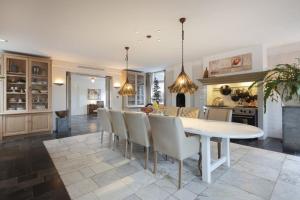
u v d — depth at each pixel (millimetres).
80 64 6199
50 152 3457
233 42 4039
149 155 3268
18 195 1965
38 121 5023
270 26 3148
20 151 3531
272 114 4586
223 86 5348
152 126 2430
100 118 4020
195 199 1875
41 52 4777
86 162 2934
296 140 3338
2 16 2697
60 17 2748
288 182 2207
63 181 2283
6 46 4223
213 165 2387
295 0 2309
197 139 2393
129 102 7559
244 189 2059
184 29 3238
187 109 3803
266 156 3152
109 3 2359
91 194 1981
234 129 2229
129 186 2152
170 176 2412
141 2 2340
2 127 4461
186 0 2303
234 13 2650
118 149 3635
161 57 5410
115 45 4160
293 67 2240
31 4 2363
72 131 5539
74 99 10734
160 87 7941
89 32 3352
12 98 4777
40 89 5211
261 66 4250
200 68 5785
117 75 7254
